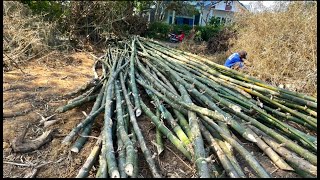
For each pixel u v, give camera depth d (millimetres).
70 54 8227
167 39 15500
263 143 3213
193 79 4594
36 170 2902
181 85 4434
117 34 10391
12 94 4730
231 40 9664
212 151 3105
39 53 7199
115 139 3318
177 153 3225
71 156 3102
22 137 3326
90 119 3562
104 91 4504
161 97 4113
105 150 2863
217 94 4090
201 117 3436
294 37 6637
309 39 6289
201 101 4086
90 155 2953
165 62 5832
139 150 3184
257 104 4145
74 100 4387
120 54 7496
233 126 3146
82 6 9484
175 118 3824
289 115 3949
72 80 5797
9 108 4180
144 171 2934
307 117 3744
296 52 6430
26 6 9086
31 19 7836
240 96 4184
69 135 3285
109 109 3648
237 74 4992
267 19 8008
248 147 3402
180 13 20953
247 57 7250
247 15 10250
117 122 3451
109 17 10094
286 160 3049
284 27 7086
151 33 14609
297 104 4160
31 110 4199
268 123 3820
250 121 3463
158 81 4836
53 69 6523
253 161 2789
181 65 5680
